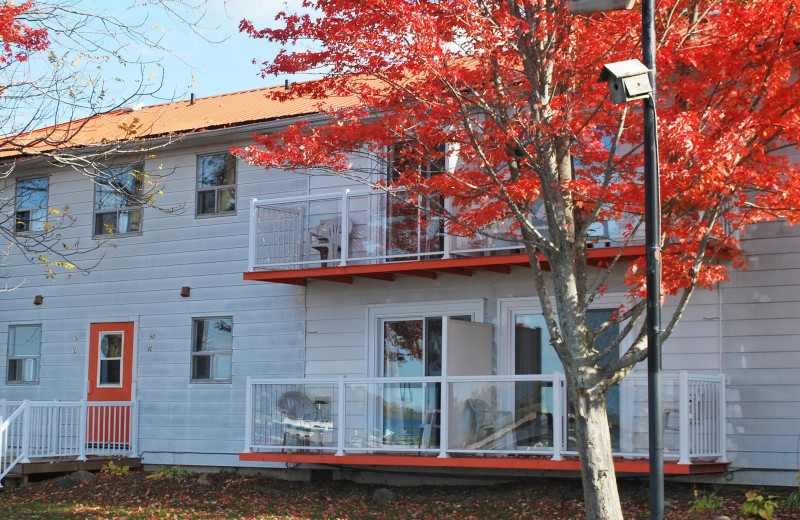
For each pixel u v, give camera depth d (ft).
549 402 45.50
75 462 61.11
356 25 35.55
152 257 66.85
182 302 65.31
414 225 53.21
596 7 28.32
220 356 63.77
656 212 27.30
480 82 37.37
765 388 45.62
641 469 42.37
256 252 57.98
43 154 41.32
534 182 35.01
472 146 36.45
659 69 34.94
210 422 63.10
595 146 36.78
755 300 46.32
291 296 61.05
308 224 56.90
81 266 69.46
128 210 68.33
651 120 27.50
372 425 50.06
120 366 67.26
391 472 54.70
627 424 43.34
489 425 46.75
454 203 39.65
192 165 65.87
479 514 44.14
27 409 59.11
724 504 42.11
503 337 52.90
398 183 38.58
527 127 34.50
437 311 55.42
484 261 49.52
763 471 45.16
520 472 48.37
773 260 46.11
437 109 36.27
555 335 34.37
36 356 71.00
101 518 45.93
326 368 59.06
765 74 33.30
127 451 65.10
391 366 57.06
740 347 46.42
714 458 45.09
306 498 51.39
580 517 41.65
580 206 36.27
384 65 35.94
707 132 33.60
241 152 38.27
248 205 63.36
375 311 57.67
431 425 48.52
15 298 72.13
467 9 33.65
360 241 55.11
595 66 35.27
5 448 57.57
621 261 47.75
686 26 35.32
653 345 26.84
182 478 59.47
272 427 52.80
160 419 65.10
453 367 48.98
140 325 66.74
